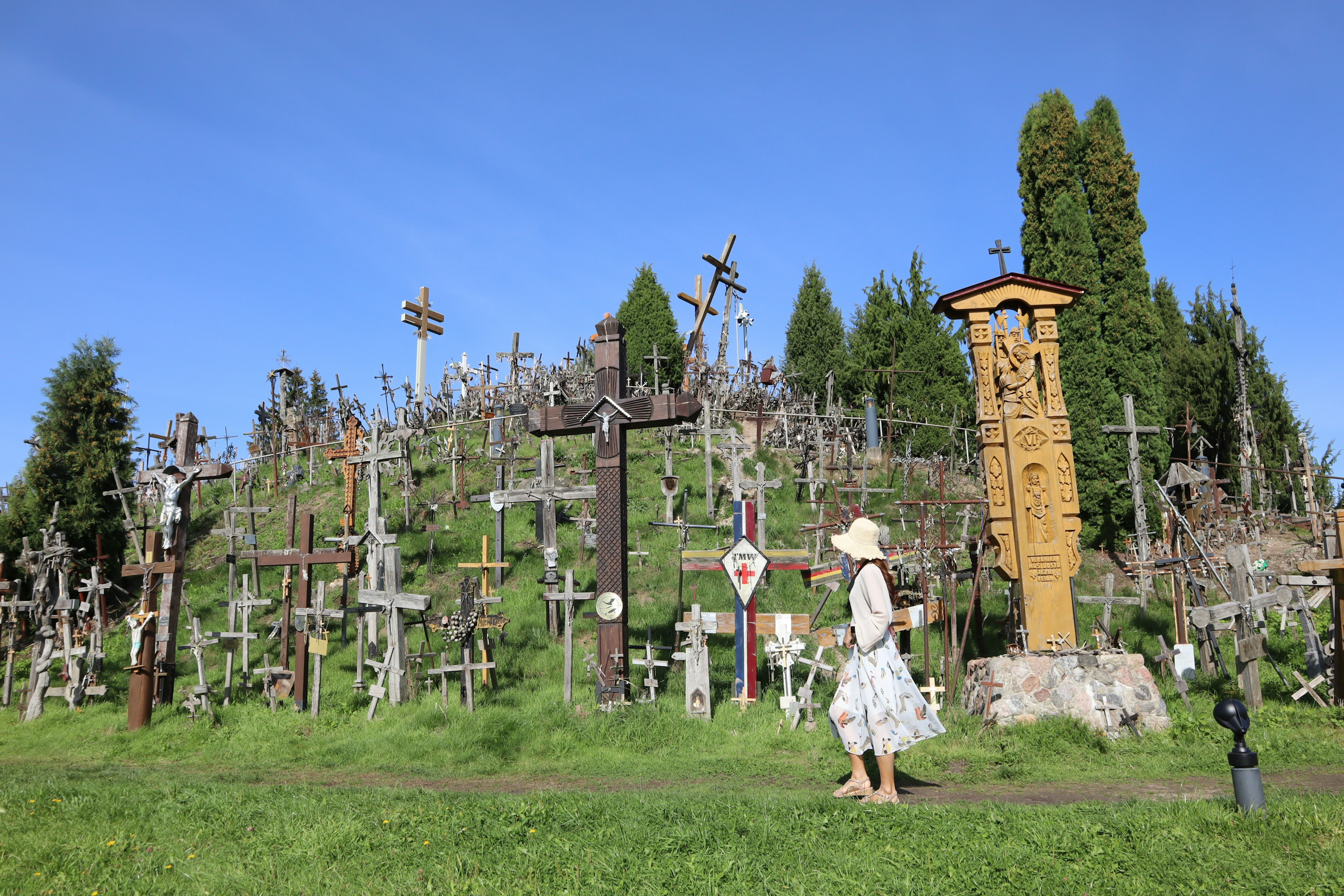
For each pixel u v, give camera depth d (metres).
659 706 13.90
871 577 7.74
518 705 14.55
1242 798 6.73
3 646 21.78
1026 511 14.34
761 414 27.53
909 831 6.51
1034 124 26.67
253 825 7.43
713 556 14.65
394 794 8.55
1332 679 13.73
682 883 5.62
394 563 15.29
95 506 23.77
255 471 30.41
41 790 9.05
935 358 34.91
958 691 14.59
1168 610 19.17
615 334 15.52
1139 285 24.80
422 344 32.09
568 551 21.58
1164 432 22.78
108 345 25.44
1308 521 22.92
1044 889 5.36
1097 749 11.35
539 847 6.43
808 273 43.12
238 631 18.09
